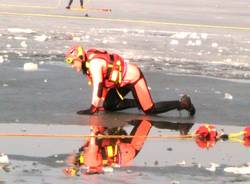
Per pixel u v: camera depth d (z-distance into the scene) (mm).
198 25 62312
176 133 22609
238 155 20156
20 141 20609
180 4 93625
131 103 25438
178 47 45781
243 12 83062
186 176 17703
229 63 39656
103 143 20812
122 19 64500
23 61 36062
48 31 50969
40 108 25250
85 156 19156
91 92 28656
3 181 16453
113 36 49938
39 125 22750
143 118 24609
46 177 16938
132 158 19219
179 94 29234
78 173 17422
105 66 24719
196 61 39750
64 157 18969
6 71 32500
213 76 34656
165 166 18562
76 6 80375
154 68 36188
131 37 50000
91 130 22391
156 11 77438
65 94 27984
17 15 63812
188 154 19984
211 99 28516
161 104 25281
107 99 25328
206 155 20000
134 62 38031
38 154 19203
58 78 31422
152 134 22328
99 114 24844
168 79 32875
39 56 38250
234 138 22359
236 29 60312
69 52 24672
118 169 18031
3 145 20078
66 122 23344
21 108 25078
